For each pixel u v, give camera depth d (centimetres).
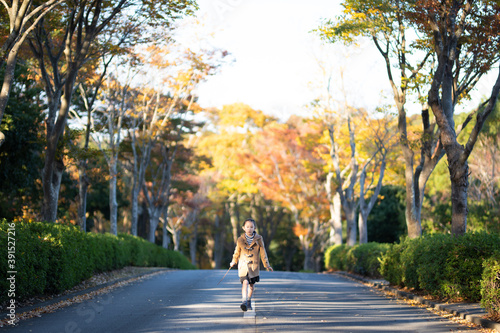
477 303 1158
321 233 4897
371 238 4934
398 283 1609
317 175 4347
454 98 1700
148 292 1463
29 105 2506
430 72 1795
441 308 1130
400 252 1634
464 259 1205
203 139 5356
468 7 1495
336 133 3375
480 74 1705
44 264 1189
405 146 1978
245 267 977
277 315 1002
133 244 2794
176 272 2700
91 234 1861
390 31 1684
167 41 1859
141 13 1658
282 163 4378
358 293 1570
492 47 1606
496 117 2881
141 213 4838
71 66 1695
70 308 1103
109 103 2753
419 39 1689
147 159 3400
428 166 1914
